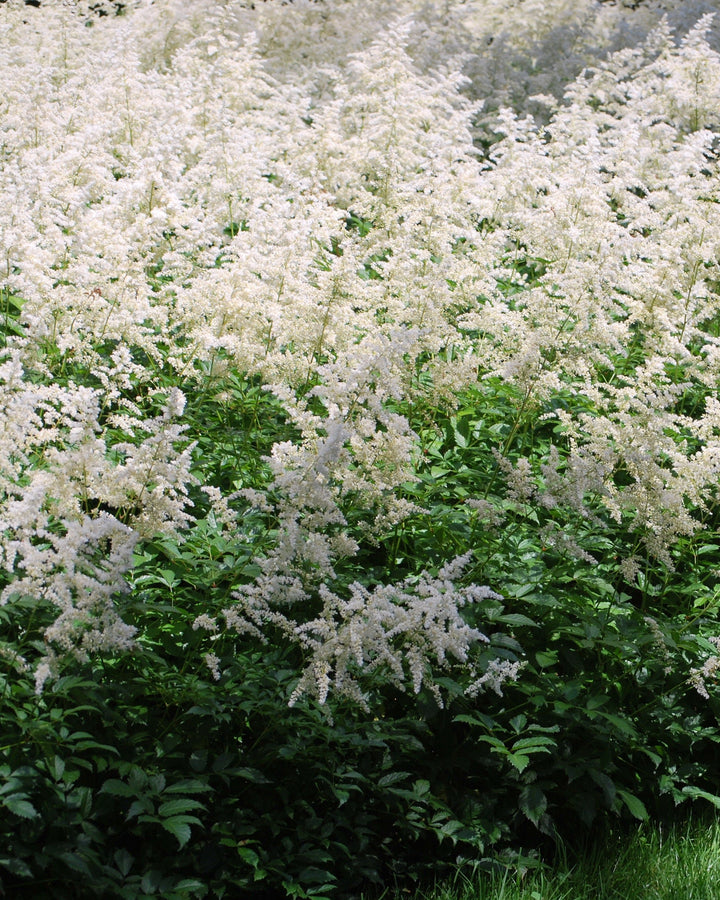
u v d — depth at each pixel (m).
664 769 4.58
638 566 4.82
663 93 11.62
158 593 4.29
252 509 4.70
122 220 6.46
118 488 4.04
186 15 13.45
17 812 3.17
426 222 7.32
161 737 3.79
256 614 3.82
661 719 4.57
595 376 6.68
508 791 4.29
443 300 6.21
